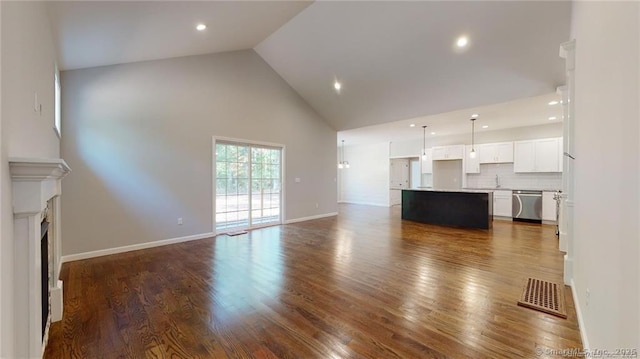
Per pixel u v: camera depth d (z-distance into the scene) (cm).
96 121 388
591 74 168
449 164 862
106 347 185
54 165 129
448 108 539
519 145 690
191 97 486
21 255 125
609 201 126
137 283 292
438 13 360
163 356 176
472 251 404
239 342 190
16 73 130
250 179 586
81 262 362
